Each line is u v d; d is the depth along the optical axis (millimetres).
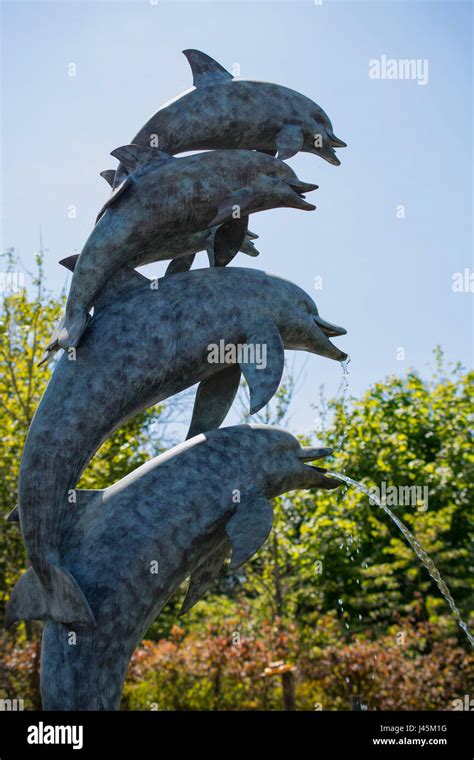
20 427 14633
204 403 5238
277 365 4840
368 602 15336
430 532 15188
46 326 15258
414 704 12016
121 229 4809
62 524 4543
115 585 4402
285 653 13148
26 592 4680
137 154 4930
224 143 5277
